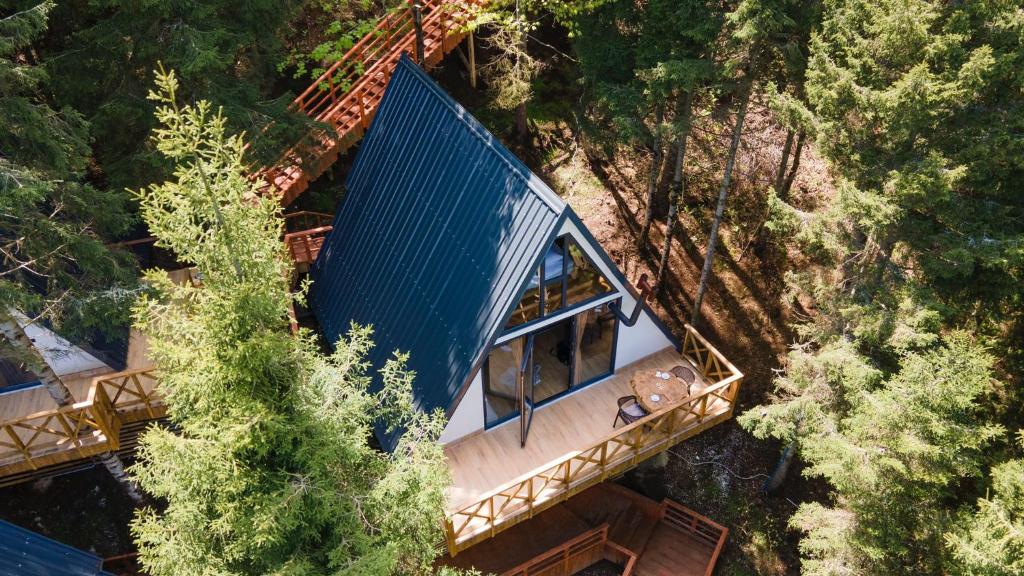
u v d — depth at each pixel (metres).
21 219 11.27
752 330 19.36
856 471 11.83
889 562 12.98
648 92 15.06
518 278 12.21
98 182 17.45
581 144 21.80
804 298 19.52
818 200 20.50
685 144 17.66
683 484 18.00
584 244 12.63
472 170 13.75
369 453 10.09
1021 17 10.54
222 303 7.83
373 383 14.46
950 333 13.66
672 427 14.45
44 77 11.11
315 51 19.95
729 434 18.59
